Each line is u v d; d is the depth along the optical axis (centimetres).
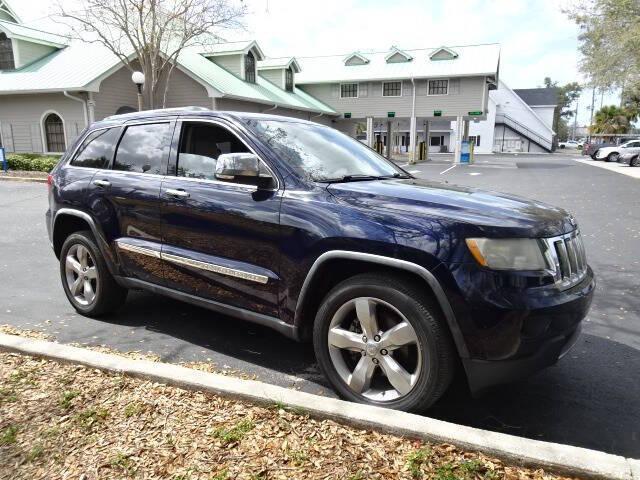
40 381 321
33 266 689
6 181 1798
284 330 334
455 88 3469
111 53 2255
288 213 322
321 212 311
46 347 358
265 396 289
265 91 2834
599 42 2020
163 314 483
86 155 468
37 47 2361
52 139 2189
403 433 259
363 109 3712
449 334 279
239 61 2719
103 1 2341
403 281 286
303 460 245
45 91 1989
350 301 303
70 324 456
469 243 269
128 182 415
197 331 441
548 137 6272
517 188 1736
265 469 239
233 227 347
